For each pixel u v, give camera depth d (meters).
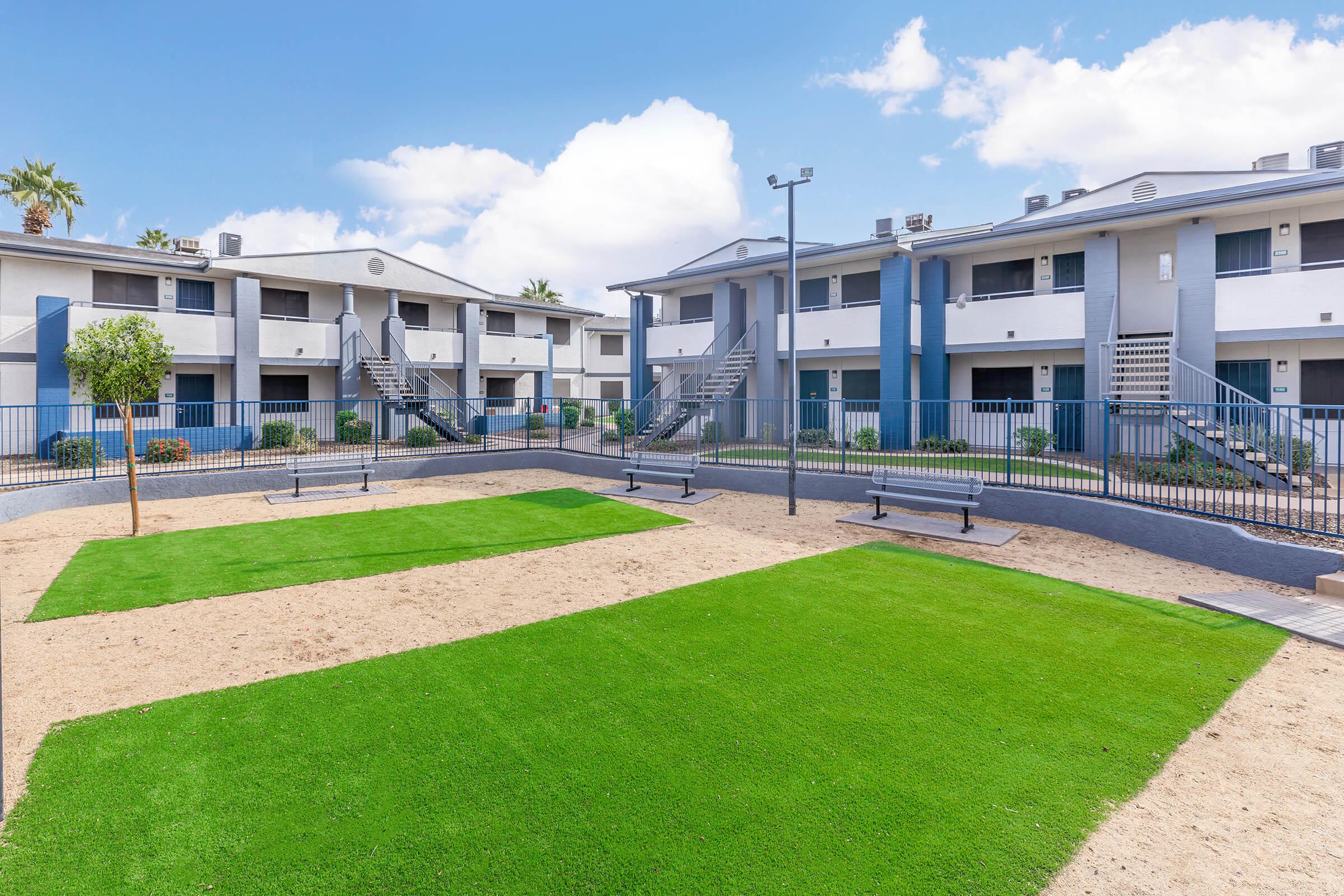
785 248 25.92
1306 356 17.03
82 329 19.52
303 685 5.70
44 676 5.90
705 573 9.14
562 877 3.37
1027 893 3.27
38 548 10.67
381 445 24.84
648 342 29.20
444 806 3.97
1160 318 18.77
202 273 23.67
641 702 5.32
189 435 22.70
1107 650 6.34
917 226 26.30
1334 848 3.62
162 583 8.76
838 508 14.09
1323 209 16.55
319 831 3.75
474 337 30.12
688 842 3.63
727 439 20.77
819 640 6.63
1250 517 9.92
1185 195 18.56
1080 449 19.95
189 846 3.63
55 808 3.97
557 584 8.71
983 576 8.88
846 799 4.02
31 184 34.47
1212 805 3.99
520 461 21.03
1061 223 19.14
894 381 21.73
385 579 8.98
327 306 27.08
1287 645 6.48
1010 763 4.42
